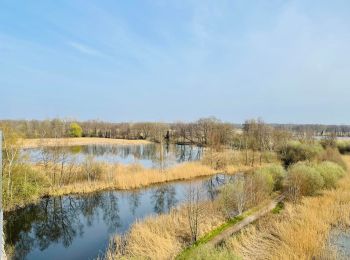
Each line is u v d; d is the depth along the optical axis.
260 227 16.31
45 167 28.33
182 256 12.51
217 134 56.12
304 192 22.66
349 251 13.49
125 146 75.31
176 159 50.56
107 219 21.16
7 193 21.64
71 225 20.39
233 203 19.36
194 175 34.28
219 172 36.41
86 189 27.81
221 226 16.50
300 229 14.87
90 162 31.98
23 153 25.00
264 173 24.98
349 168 35.53
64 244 16.98
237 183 20.91
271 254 13.19
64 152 33.31
